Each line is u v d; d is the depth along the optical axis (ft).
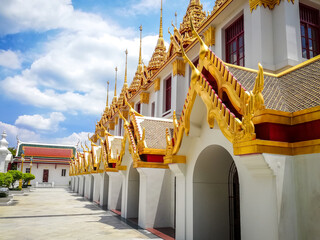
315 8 40.75
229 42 46.88
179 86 60.34
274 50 37.06
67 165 200.44
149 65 83.82
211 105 23.44
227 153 29.66
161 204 44.60
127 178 55.42
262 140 18.48
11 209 68.80
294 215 19.11
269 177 19.27
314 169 18.31
